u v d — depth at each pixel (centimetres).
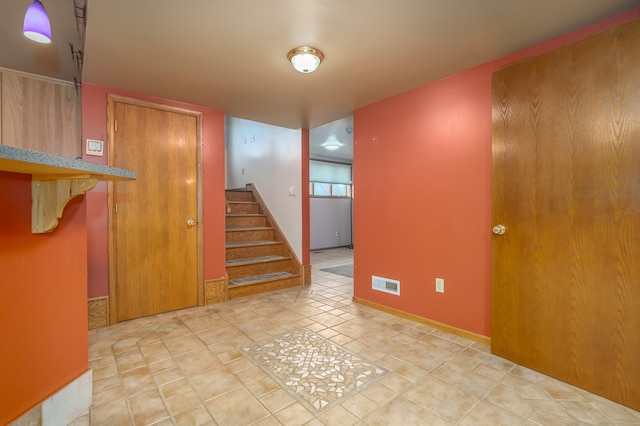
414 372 189
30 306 133
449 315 250
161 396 166
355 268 331
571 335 175
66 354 149
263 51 207
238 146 560
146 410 154
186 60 219
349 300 339
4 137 258
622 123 156
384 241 300
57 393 142
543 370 186
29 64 252
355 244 329
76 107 284
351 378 183
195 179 317
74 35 211
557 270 180
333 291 377
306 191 414
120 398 164
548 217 184
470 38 193
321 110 329
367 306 317
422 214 267
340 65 227
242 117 356
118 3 156
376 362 202
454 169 245
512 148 199
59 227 148
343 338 239
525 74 192
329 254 690
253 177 513
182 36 188
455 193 244
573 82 173
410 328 258
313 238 732
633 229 154
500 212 206
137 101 282
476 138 231
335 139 569
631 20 164
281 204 445
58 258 147
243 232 427
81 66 238
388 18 171
